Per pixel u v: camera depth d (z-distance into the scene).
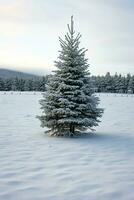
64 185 6.06
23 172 6.98
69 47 13.38
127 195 5.55
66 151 9.62
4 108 29.00
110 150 9.95
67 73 12.98
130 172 7.16
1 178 6.48
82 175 6.82
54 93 12.83
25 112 25.17
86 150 9.85
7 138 12.06
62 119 12.23
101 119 21.05
